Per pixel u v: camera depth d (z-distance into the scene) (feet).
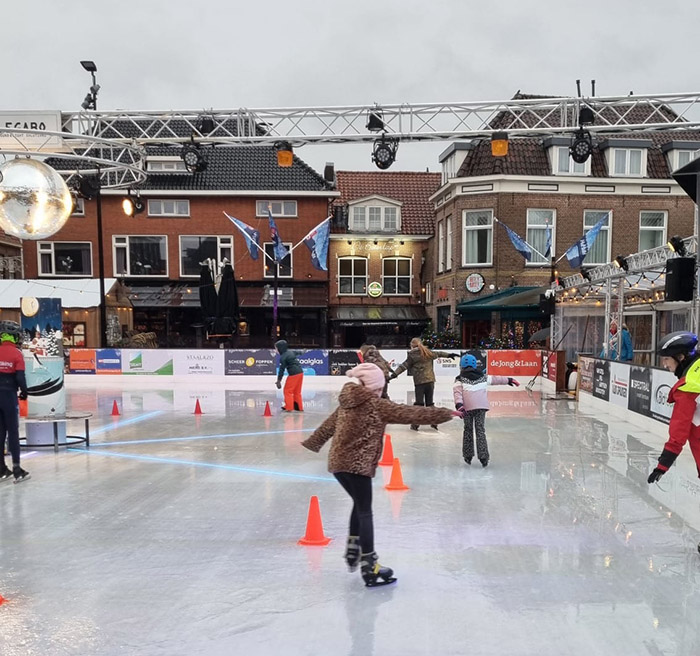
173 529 17.92
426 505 20.02
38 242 86.69
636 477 23.67
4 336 23.03
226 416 40.47
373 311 92.38
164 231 87.56
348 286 93.71
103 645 11.40
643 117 77.51
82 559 15.64
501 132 41.09
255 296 87.25
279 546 16.49
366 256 93.40
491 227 74.54
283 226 88.43
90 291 75.77
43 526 18.21
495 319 72.90
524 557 15.56
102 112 42.55
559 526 17.94
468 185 75.20
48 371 29.71
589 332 60.49
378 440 13.61
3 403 22.99
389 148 42.19
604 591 13.58
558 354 51.75
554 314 58.75
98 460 27.22
